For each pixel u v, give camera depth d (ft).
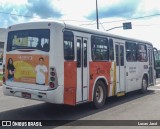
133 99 45.29
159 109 36.40
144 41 52.16
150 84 55.16
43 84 30.45
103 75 37.86
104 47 38.37
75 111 35.04
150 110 35.68
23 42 32.71
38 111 34.65
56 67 29.84
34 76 31.30
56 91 29.66
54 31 30.22
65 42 30.91
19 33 33.32
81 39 33.55
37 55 31.12
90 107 37.65
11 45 33.99
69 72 31.24
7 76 34.17
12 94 33.45
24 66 32.27
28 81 31.83
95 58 36.11
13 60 33.50
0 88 65.67
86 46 34.35
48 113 33.71
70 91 31.35
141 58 50.65
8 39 34.53
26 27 32.63
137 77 48.85
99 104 37.01
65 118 31.09
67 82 30.89
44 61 30.50
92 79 35.37
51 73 29.89
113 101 43.19
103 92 38.06
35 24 31.73
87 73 34.37
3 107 37.04
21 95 32.45
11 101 41.83
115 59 41.24
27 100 42.68
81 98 33.30
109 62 39.50
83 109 36.32
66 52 30.96
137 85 49.06
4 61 34.71
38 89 30.86
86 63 34.24
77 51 32.71
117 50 42.01
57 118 31.12
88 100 34.63
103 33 38.11
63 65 30.37
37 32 31.48
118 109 36.55
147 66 53.42
